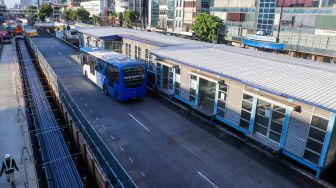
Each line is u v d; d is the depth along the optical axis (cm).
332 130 1384
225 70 2017
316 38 4559
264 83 1700
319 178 1460
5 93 2803
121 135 1939
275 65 2053
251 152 1745
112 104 2564
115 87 2572
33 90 3002
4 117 2212
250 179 1473
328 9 4316
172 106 2547
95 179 1634
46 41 7038
